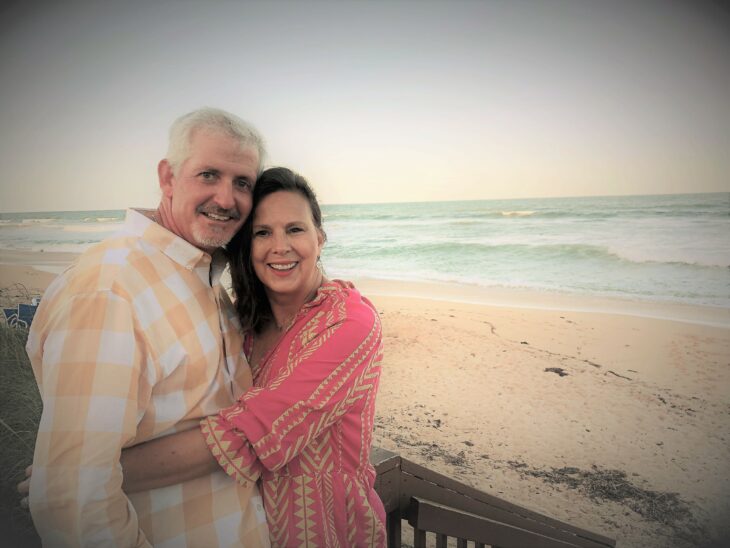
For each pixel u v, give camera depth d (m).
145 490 1.17
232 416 1.19
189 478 1.19
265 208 1.45
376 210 44.56
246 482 1.24
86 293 1.07
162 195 1.40
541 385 8.29
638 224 26.02
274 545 1.32
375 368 1.41
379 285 17.11
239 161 1.36
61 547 0.99
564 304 13.55
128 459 1.13
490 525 1.91
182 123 1.35
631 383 8.35
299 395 1.24
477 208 40.25
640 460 6.22
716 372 8.71
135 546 1.05
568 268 18.70
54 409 1.00
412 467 1.73
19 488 1.24
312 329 1.37
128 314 1.09
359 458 1.40
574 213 30.95
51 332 1.05
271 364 1.42
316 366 1.28
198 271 1.33
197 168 1.32
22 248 31.08
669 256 18.92
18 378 4.05
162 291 1.20
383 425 7.05
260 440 1.18
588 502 5.46
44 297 1.16
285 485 1.34
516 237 25.58
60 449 0.98
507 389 8.14
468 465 6.08
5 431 3.16
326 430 1.36
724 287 14.81
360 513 1.37
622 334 10.78
